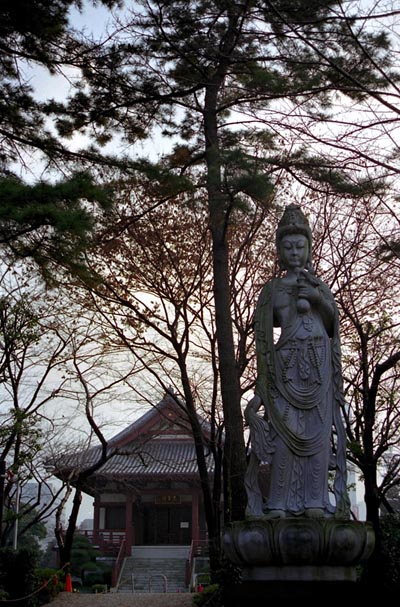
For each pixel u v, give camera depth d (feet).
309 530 27.63
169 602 72.33
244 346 65.98
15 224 38.09
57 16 49.19
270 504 30.32
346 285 64.08
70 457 90.53
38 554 72.49
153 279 68.33
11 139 51.47
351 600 27.20
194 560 126.72
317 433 30.71
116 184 52.49
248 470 31.09
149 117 58.18
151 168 51.55
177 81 56.03
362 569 53.93
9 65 51.96
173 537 142.51
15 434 70.69
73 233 38.29
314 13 37.35
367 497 55.47
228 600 28.40
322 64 34.40
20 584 66.90
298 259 32.68
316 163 46.47
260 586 27.86
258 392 31.58
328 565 28.14
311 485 30.32
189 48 50.98
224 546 29.76
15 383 75.56
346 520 28.22
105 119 57.16
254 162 45.32
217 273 53.57
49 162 50.80
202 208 54.13
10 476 72.59
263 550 27.99
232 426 52.26
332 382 31.65
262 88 49.14
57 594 75.20
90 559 126.00
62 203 39.37
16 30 49.21
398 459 72.18
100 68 53.72
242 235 67.97
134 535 142.00
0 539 73.92
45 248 41.32
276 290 32.53
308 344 31.50
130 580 126.62
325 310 32.09
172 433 136.67
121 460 135.95
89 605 70.85
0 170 51.11
